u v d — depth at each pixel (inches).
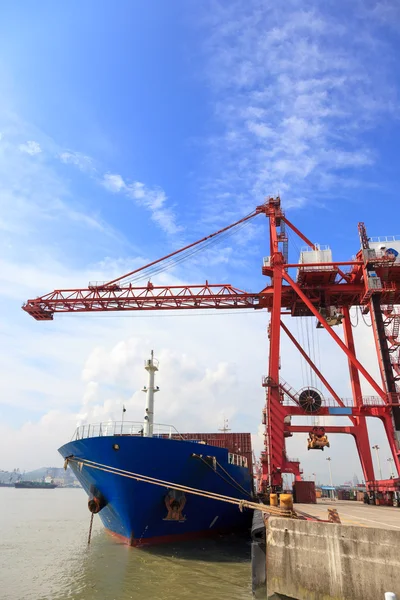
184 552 879.1
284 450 1562.5
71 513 2497.5
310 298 1748.3
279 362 1556.3
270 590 547.8
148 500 865.5
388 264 1571.1
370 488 1470.2
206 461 922.1
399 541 448.1
